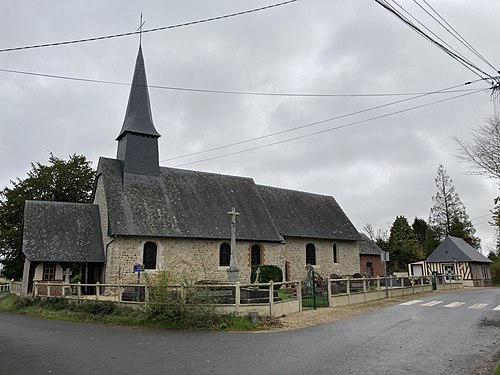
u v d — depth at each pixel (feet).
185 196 89.30
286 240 99.14
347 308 57.98
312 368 26.32
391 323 44.34
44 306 62.44
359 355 29.81
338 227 112.88
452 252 130.62
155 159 89.15
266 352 31.12
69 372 25.63
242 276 87.20
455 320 46.06
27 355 30.76
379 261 132.98
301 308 55.93
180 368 26.50
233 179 103.65
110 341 36.50
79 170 118.52
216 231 85.25
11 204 108.58
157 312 46.50
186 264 80.84
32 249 72.33
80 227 79.77
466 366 26.86
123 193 80.94
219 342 35.45
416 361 28.09
